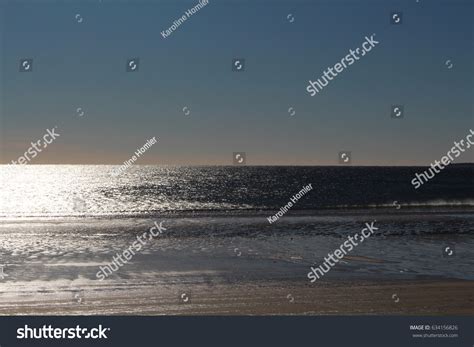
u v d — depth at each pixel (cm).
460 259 1778
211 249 2005
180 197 5688
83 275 1509
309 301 1205
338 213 3597
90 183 9369
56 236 2417
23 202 5338
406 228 2647
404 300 1220
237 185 7538
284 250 1977
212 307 1150
